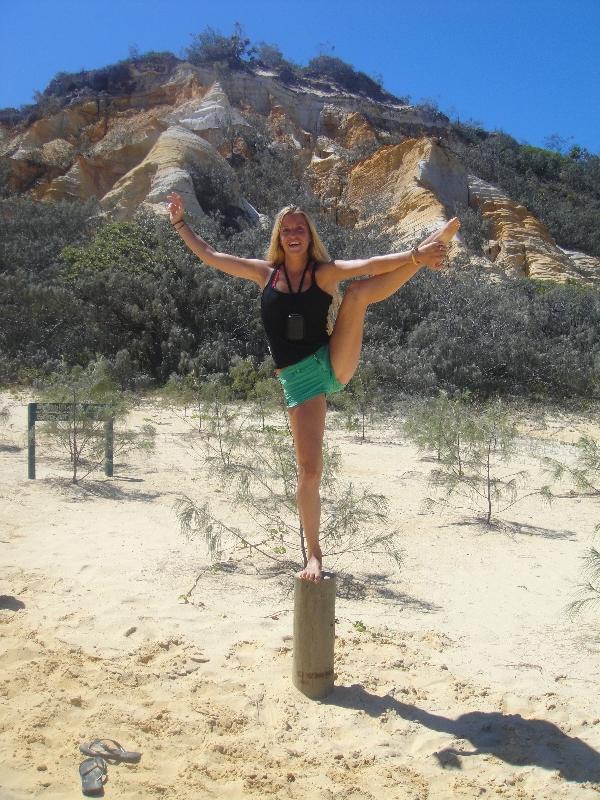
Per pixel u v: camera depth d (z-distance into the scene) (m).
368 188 46.09
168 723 4.18
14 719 4.10
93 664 4.81
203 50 62.25
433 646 5.32
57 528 7.86
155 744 3.99
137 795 3.54
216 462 10.95
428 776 3.79
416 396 18.97
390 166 46.03
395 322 22.95
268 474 9.47
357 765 3.88
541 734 4.16
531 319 23.19
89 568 6.67
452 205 43.66
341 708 4.42
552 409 19.81
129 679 4.62
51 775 3.65
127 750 3.90
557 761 3.93
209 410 15.59
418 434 12.17
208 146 42.19
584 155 63.28
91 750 3.86
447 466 9.92
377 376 19.27
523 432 16.16
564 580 6.79
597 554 6.21
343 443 13.52
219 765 3.83
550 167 58.69
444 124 60.88
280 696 4.52
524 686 4.75
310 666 4.52
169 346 21.59
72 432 10.83
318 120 57.34
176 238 25.33
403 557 7.35
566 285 32.09
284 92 57.53
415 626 5.69
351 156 50.59
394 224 41.31
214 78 56.94
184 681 4.67
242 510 8.74
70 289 22.98
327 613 4.52
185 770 3.77
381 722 4.29
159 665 4.85
